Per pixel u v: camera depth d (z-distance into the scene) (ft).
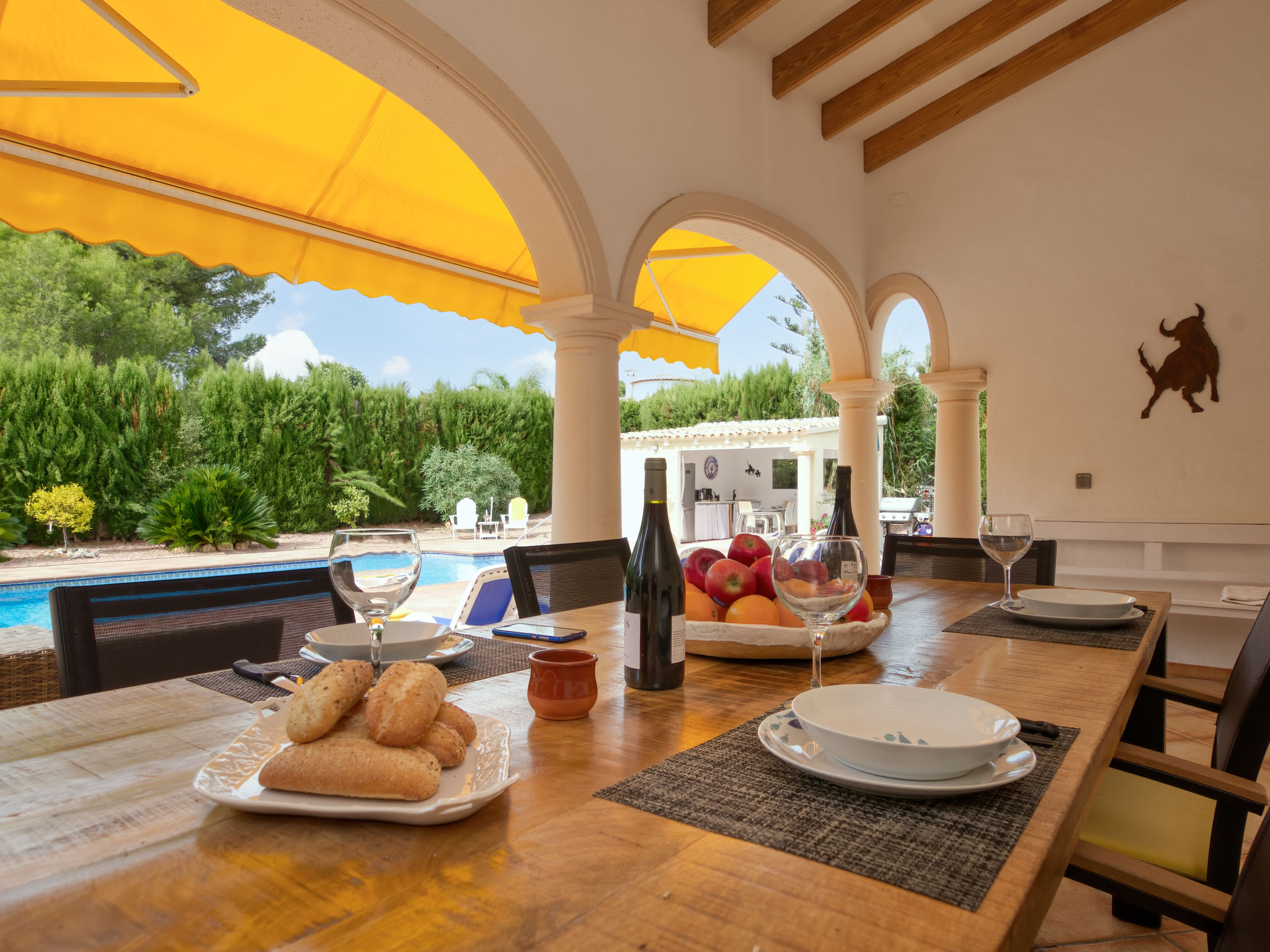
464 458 50.62
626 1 11.12
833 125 15.57
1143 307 14.55
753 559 4.31
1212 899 3.18
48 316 50.88
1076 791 2.26
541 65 9.74
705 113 12.64
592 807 2.14
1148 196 14.55
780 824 2.03
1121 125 14.80
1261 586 13.10
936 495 16.46
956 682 3.66
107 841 1.93
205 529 35.96
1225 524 13.56
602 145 10.63
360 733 2.14
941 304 16.39
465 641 4.17
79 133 9.63
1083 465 14.99
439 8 8.52
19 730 2.86
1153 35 14.53
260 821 2.04
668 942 1.48
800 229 14.62
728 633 3.82
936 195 16.49
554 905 1.62
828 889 1.69
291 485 45.42
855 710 2.69
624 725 2.91
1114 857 3.46
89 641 4.17
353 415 48.03
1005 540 5.74
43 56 9.47
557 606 6.74
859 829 2.00
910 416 49.67
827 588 2.91
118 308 53.57
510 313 14.70
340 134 11.32
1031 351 15.49
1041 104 15.49
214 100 10.23
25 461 37.86
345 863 1.81
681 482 44.19
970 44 14.12
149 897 1.66
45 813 2.10
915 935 1.51
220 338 61.87
